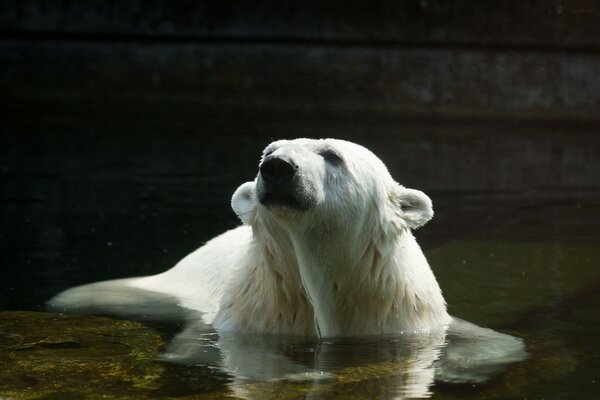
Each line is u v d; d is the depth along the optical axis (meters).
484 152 19.16
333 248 7.70
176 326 8.25
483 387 6.17
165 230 12.50
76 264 10.77
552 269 10.31
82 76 26.17
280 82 25.48
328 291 7.95
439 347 7.39
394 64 24.91
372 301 7.99
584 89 23.08
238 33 27.59
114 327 8.15
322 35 27.06
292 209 7.14
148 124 23.34
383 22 26.67
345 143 8.01
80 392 6.13
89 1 28.33
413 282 8.13
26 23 28.11
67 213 13.60
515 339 7.66
